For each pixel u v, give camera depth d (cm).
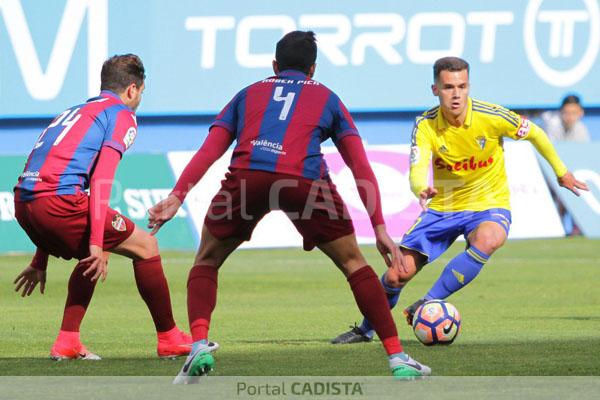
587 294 3800
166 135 6738
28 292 2259
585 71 6619
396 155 5488
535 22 6594
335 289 4072
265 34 6606
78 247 2131
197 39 6612
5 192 5547
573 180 2681
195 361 1791
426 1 6588
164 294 2180
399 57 6606
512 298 3669
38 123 6675
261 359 2155
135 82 2230
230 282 4356
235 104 1897
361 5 6581
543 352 2217
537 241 6381
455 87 2558
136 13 6575
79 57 6569
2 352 2350
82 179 2112
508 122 2606
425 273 4825
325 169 1848
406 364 1833
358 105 6619
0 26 6538
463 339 2492
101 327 2895
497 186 2653
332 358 2164
